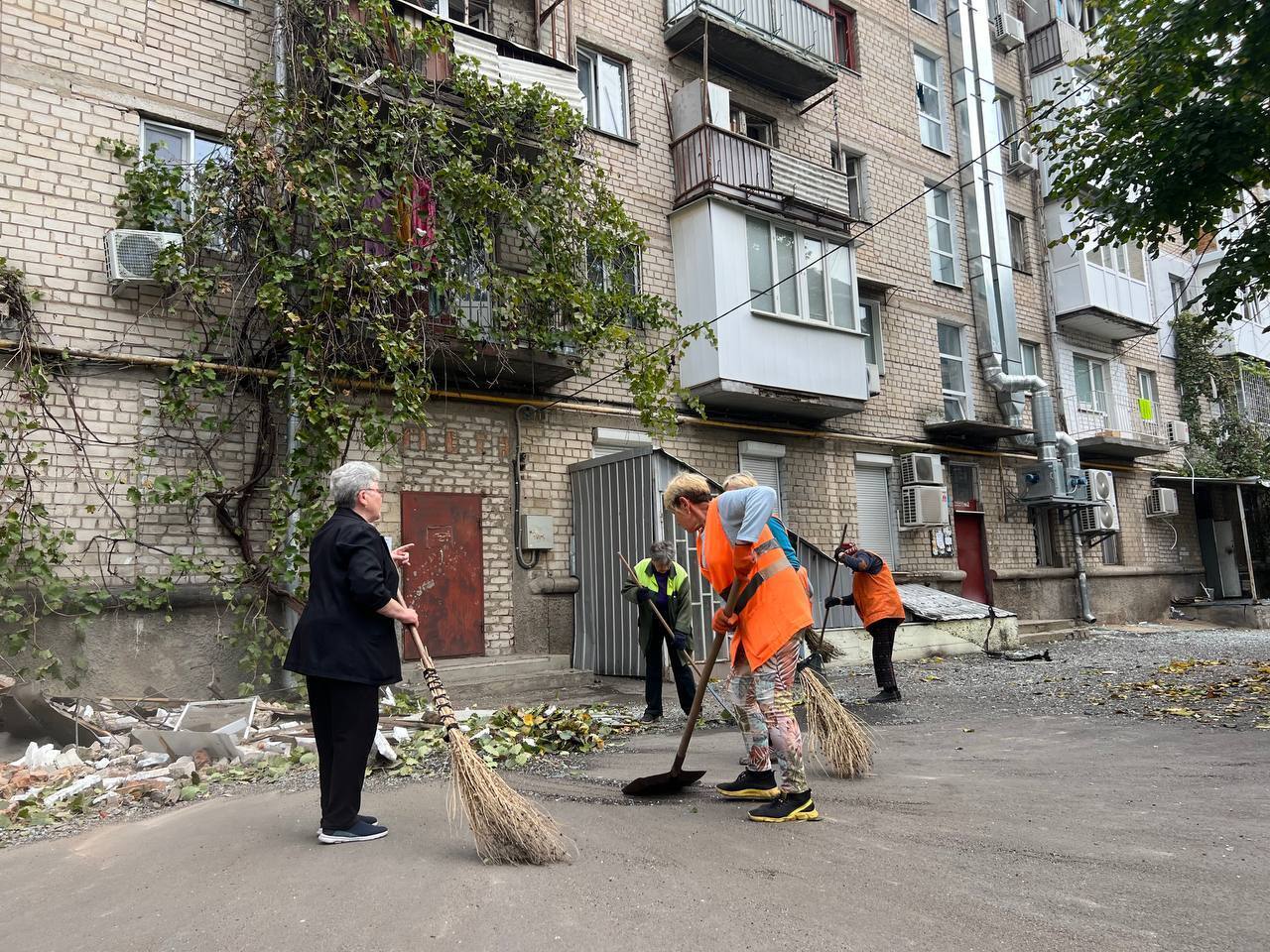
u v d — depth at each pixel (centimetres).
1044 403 1742
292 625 848
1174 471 2141
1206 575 2272
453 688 877
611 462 1074
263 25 953
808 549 1213
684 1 1345
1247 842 352
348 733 371
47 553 733
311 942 270
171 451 834
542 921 280
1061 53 1906
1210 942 257
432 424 1026
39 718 649
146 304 837
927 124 1756
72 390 792
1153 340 2181
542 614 1083
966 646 1309
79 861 382
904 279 1620
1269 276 889
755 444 1333
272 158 829
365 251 902
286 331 811
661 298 1248
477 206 950
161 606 803
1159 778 468
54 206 805
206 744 599
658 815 409
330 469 848
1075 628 1642
